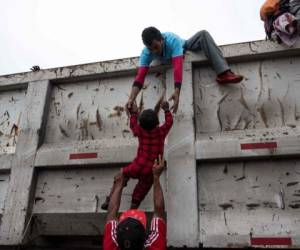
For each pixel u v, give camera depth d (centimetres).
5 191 248
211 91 231
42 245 233
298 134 200
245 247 188
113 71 253
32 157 245
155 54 238
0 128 274
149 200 214
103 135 245
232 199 201
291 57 225
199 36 236
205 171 212
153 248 157
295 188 194
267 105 218
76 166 237
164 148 218
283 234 186
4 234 226
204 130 222
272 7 236
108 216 178
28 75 276
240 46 231
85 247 229
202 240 195
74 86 268
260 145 203
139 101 244
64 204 232
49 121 262
